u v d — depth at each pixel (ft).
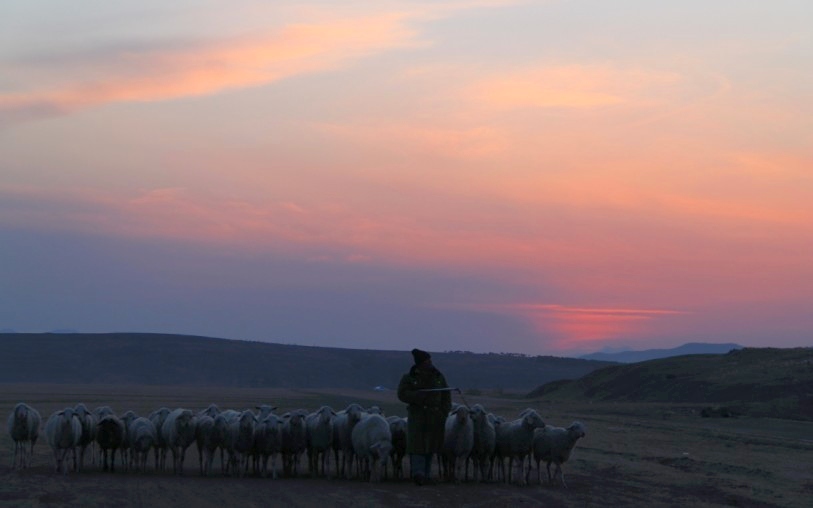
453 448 75.36
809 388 188.96
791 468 89.92
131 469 82.69
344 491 68.49
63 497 62.23
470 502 64.75
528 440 75.72
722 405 186.09
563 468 90.02
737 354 247.91
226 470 82.48
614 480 80.07
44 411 173.99
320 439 78.95
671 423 152.76
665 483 78.13
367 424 75.41
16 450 81.30
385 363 628.28
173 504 61.00
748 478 82.17
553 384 298.15
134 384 524.93
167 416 84.12
